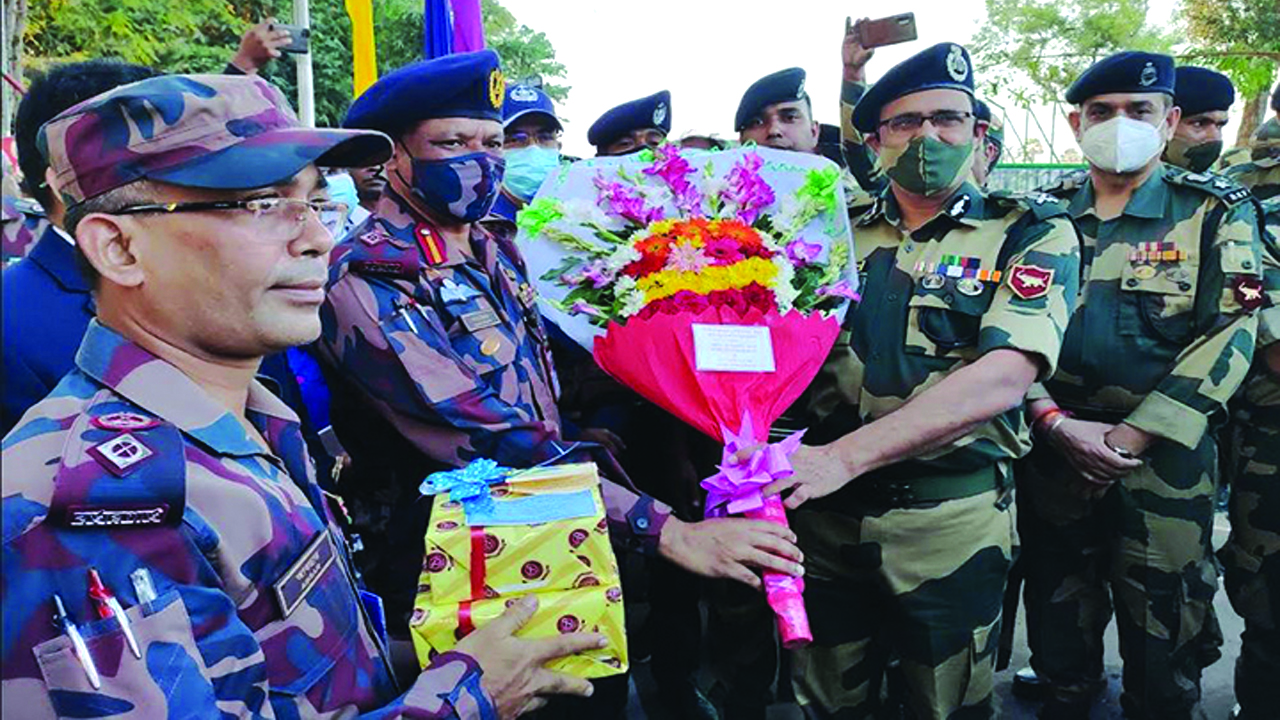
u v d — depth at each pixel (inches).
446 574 55.8
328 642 44.4
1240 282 101.1
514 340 82.6
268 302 43.3
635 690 135.6
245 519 40.5
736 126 163.0
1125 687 114.9
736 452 77.8
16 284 60.4
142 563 36.4
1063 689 117.6
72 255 61.3
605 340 86.0
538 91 149.9
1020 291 84.6
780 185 95.1
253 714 38.8
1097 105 115.3
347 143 48.9
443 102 78.2
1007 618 126.0
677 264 84.2
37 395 58.7
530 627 54.5
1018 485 118.0
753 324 83.3
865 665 97.4
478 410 73.4
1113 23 548.4
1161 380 104.7
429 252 79.9
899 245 94.6
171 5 365.4
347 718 44.7
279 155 41.8
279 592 41.6
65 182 41.5
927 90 88.4
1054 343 83.2
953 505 89.0
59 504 35.1
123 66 63.6
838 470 81.4
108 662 34.6
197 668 36.4
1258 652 114.7
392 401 73.5
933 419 81.5
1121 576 111.4
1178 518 107.0
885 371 91.1
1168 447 106.6
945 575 89.6
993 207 91.2
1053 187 126.9
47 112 59.8
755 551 72.7
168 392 41.1
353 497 81.2
